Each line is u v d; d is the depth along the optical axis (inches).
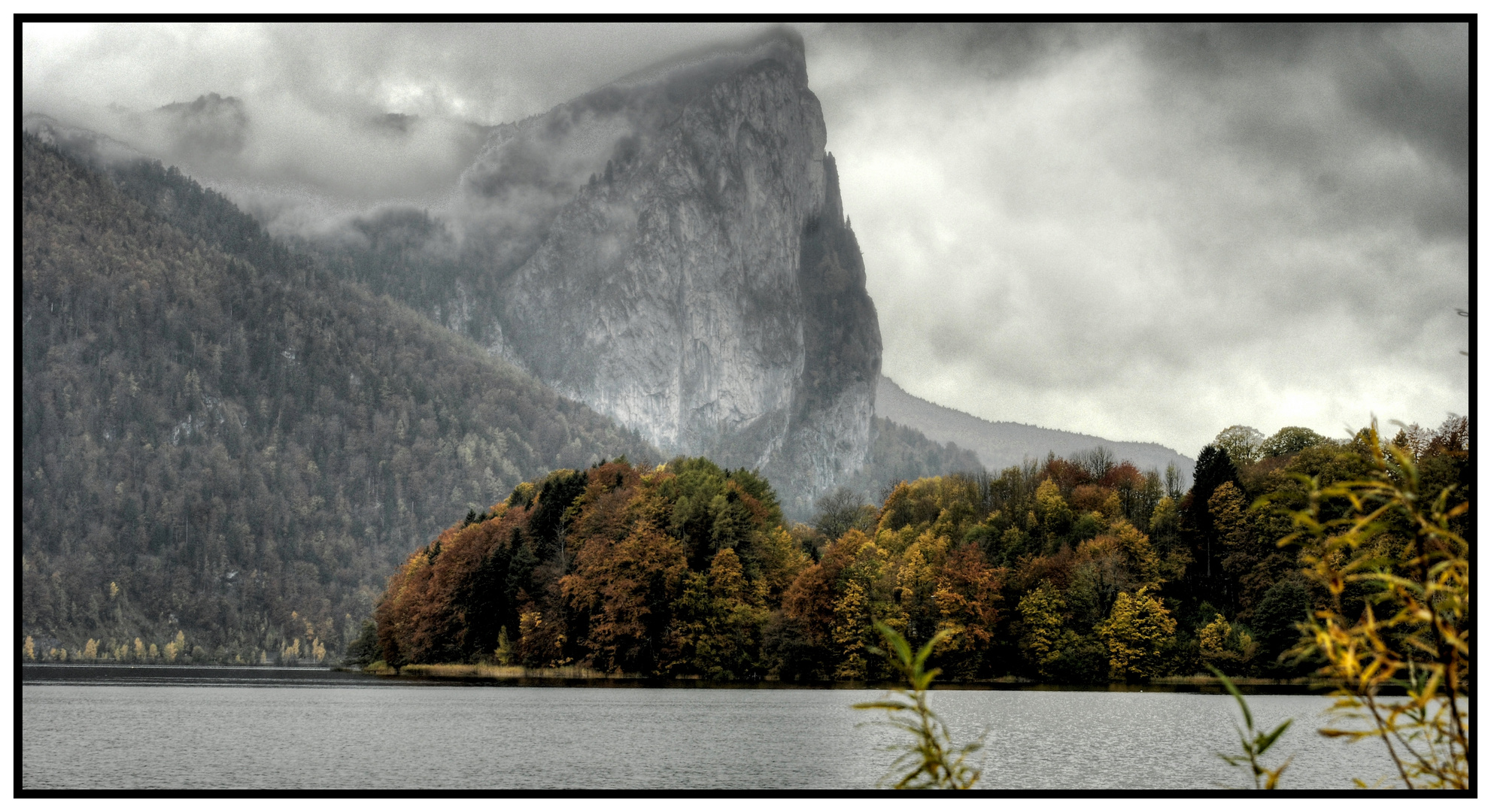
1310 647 602.9
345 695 4840.1
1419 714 593.3
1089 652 5226.4
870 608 5226.4
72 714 3900.1
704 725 3420.3
